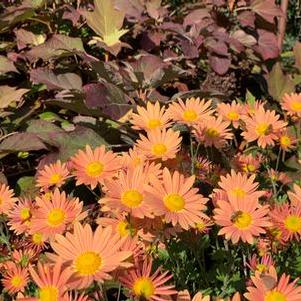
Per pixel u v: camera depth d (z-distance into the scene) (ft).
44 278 2.61
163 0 7.86
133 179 3.01
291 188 4.63
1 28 5.85
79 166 3.24
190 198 2.97
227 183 3.23
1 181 4.76
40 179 3.62
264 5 7.01
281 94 6.49
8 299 3.52
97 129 5.19
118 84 5.39
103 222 3.11
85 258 2.64
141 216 2.90
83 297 2.70
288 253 3.46
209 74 6.42
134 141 5.16
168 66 5.39
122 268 2.74
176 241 3.47
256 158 4.48
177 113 3.78
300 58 6.99
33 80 5.29
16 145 4.85
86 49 6.33
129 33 6.32
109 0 5.72
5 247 3.88
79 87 5.42
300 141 5.22
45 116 5.52
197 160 3.98
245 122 3.90
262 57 6.81
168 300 2.71
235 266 3.49
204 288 3.45
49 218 3.06
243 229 2.97
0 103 5.22
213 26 6.57
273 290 2.76
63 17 5.88
